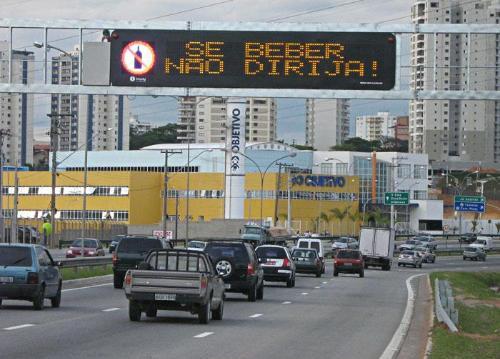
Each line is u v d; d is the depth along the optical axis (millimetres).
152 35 32656
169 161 177500
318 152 190500
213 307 27125
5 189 159375
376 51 32312
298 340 22484
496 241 177500
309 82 32250
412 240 134250
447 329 24719
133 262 42594
